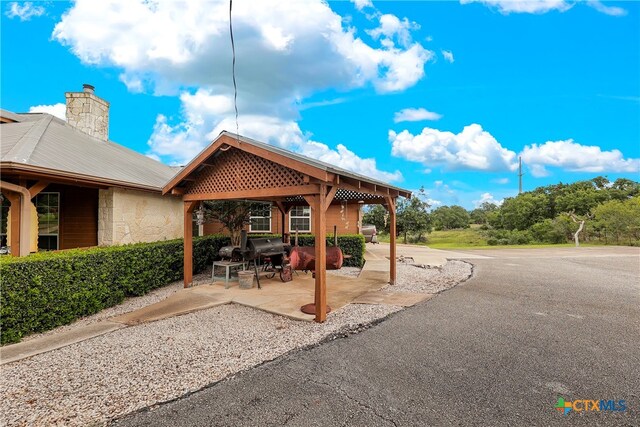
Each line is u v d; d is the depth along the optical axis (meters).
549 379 3.14
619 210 22.39
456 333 4.38
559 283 7.87
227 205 9.07
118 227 7.93
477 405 2.71
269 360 3.59
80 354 3.77
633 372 3.28
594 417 2.55
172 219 10.05
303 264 7.14
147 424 2.49
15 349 3.96
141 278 6.76
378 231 26.28
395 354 3.72
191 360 3.60
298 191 5.16
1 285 4.16
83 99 10.53
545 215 32.38
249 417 2.57
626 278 8.57
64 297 5.05
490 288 7.26
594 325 4.71
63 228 8.67
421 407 2.69
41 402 2.79
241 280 6.98
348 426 2.45
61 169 6.14
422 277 8.54
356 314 5.21
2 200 6.93
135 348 3.94
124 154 10.80
